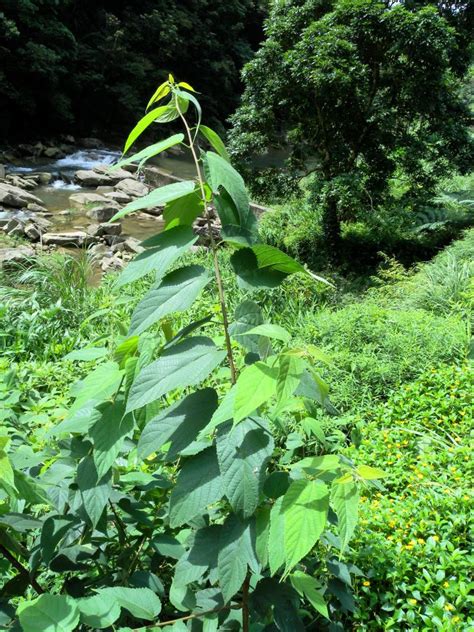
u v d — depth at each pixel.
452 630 1.99
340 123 8.91
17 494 1.04
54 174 15.98
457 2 8.58
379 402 4.06
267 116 9.14
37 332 5.06
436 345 4.43
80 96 22.75
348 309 5.30
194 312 5.16
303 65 8.34
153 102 1.13
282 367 0.88
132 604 1.07
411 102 8.63
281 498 0.96
